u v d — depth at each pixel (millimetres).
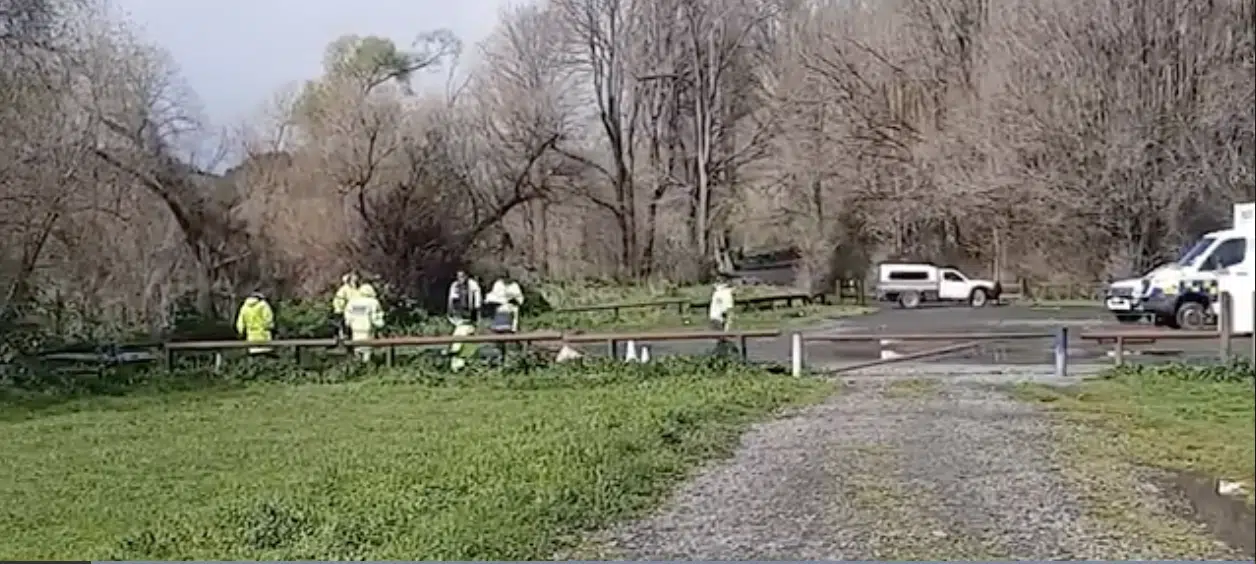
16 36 26859
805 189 59719
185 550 8633
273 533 9016
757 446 12961
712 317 33719
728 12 62125
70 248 29766
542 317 43094
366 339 24266
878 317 43000
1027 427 13961
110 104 35469
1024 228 50844
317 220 42844
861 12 60812
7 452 15141
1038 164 47125
